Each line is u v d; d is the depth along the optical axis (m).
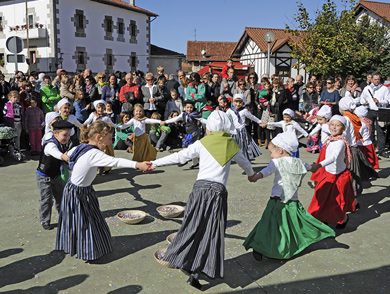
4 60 27.28
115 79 10.15
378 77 8.47
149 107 9.42
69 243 3.49
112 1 28.67
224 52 39.34
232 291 3.14
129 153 8.77
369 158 5.88
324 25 17.34
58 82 10.64
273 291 3.14
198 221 3.04
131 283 3.24
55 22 24.81
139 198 5.52
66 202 3.45
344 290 3.15
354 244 4.04
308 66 17.95
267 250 3.48
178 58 35.19
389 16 24.28
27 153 8.81
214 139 3.22
